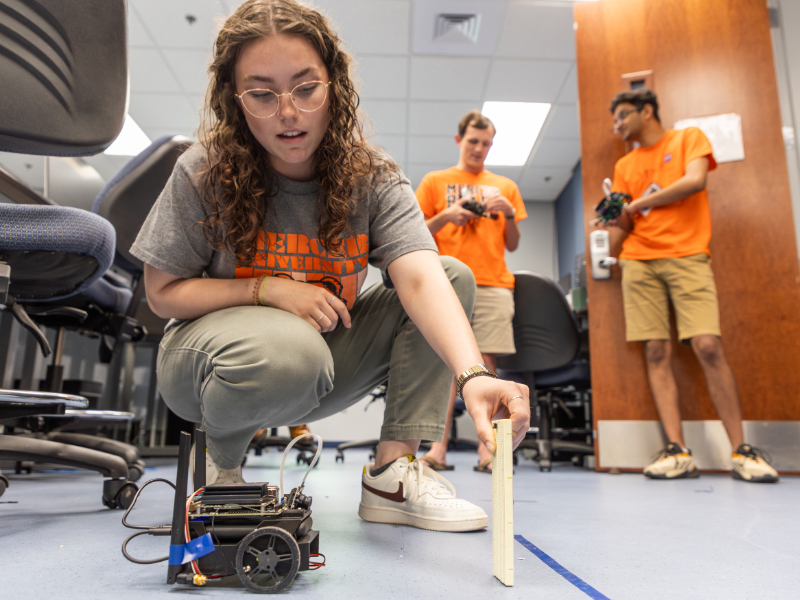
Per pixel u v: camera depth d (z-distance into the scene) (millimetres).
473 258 2270
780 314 2326
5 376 2248
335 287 935
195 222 842
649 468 2113
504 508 593
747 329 2348
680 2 2652
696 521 1057
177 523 574
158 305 856
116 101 776
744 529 968
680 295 2221
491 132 2451
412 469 969
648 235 2312
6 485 1309
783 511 1199
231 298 833
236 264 879
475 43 4121
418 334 975
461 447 5262
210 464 960
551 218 6785
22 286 913
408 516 947
